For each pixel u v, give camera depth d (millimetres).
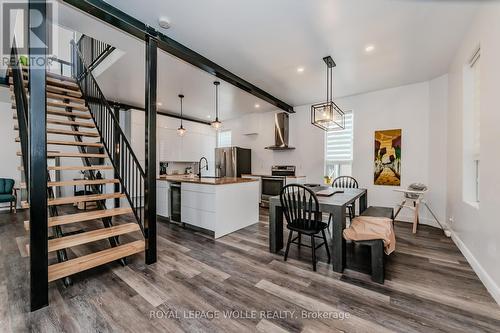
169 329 1513
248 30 2561
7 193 4727
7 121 5047
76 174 5730
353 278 2170
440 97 3779
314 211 2465
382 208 3234
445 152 3695
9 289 1953
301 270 2334
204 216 3504
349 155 4941
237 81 3855
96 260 2135
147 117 2467
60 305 1756
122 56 3199
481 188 2168
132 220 4262
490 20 1979
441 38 2676
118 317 1625
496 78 1883
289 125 5953
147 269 2348
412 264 2461
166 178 4359
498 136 1852
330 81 4043
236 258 2629
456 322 1570
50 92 4055
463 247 2705
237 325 1552
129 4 2146
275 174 5945
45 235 1751
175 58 3244
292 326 1542
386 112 4426
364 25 2439
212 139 7742
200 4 2148
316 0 2088
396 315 1645
